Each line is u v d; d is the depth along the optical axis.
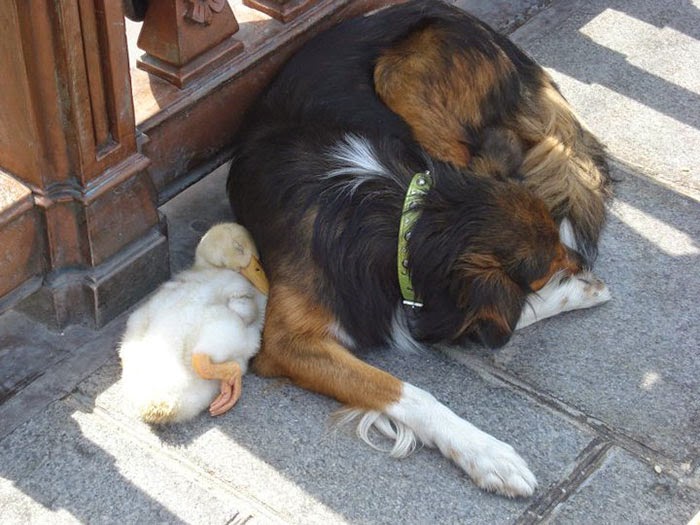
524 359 2.26
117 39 2.08
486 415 2.20
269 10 2.38
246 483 2.11
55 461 2.12
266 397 2.20
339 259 2.20
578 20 2.82
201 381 2.15
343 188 2.21
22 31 2.01
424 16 2.44
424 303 2.21
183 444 2.14
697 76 2.72
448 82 2.41
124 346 2.18
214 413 2.16
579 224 2.36
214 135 2.35
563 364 2.26
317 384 2.18
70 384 2.20
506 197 2.16
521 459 2.12
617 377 2.25
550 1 2.85
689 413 2.21
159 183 2.30
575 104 2.65
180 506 2.08
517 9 2.81
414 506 2.09
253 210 2.29
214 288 2.19
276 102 2.33
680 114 2.64
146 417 2.13
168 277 2.32
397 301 2.23
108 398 2.19
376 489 2.11
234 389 2.16
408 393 2.16
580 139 2.47
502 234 2.14
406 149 2.29
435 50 2.41
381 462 2.13
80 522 2.06
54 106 2.07
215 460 2.13
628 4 2.86
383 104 2.38
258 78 2.37
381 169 2.22
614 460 2.15
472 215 2.15
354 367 2.18
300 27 2.39
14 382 2.20
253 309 2.21
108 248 2.22
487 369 2.25
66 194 2.15
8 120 2.09
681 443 2.18
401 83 2.39
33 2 2.00
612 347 2.29
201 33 2.25
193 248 2.39
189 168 2.34
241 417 2.17
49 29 2.02
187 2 2.21
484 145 2.41
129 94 2.14
